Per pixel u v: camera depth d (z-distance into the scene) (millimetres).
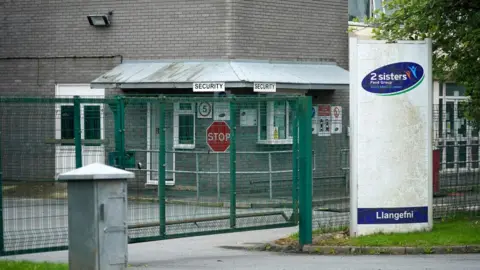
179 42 28750
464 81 20688
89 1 30094
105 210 13234
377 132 18109
